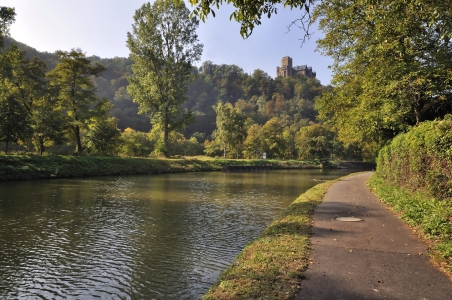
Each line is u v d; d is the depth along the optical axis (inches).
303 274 204.8
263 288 182.7
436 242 270.2
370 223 358.6
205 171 1980.8
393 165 624.1
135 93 1770.4
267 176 1649.9
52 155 1311.5
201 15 232.5
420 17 348.8
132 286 261.0
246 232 431.5
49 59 4047.7
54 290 254.2
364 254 247.3
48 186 896.9
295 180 1370.6
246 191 914.1
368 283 191.9
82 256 329.7
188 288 257.1
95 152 1925.4
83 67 1696.6
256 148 3319.4
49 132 1472.7
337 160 3415.4
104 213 542.3
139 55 1707.7
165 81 1733.5
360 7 501.7
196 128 4985.2
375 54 555.2
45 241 378.9
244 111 6018.7
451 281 194.9
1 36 1075.3
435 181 375.9
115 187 927.7
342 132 1013.2
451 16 333.7
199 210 589.9
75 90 1685.5
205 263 312.0
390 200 485.7
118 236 404.5
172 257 328.2
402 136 558.9
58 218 496.7
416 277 201.2
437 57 527.5
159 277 278.7
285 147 3469.5
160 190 887.1
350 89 823.1
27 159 1175.0
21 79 1619.1
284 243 276.5
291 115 5890.8
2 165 1051.3
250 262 231.1
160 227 453.4
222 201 709.3
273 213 569.6
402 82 543.2
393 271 211.3
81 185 950.4
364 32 571.8
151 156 2015.3
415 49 539.5
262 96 6879.9
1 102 1282.0
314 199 558.3
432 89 549.3
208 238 399.5
